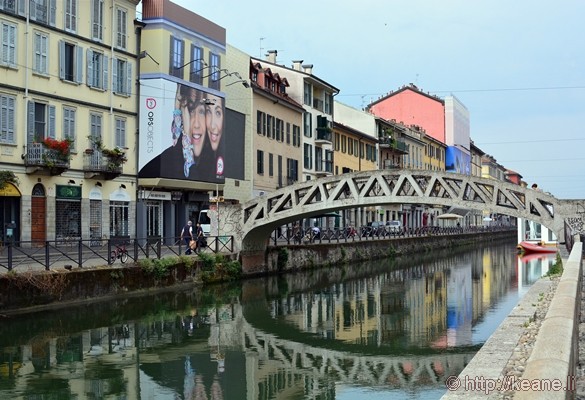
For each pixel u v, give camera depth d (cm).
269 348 1911
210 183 4441
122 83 3850
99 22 3662
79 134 3516
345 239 5156
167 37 4003
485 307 2716
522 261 5119
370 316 2517
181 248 3297
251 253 3712
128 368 1630
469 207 3241
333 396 1399
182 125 4128
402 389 1456
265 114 5347
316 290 3372
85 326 2156
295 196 3584
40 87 3262
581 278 1842
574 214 3078
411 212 9138
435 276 4156
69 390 1419
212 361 1733
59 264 2411
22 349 1808
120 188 3794
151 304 2681
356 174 3447
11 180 2911
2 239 3048
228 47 4781
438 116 10962
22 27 3153
